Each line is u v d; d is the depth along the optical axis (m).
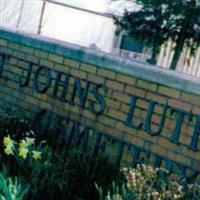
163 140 3.96
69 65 4.67
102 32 20.70
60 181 3.58
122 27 13.12
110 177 3.95
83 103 4.54
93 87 4.46
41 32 19.27
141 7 13.67
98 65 4.43
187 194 3.38
